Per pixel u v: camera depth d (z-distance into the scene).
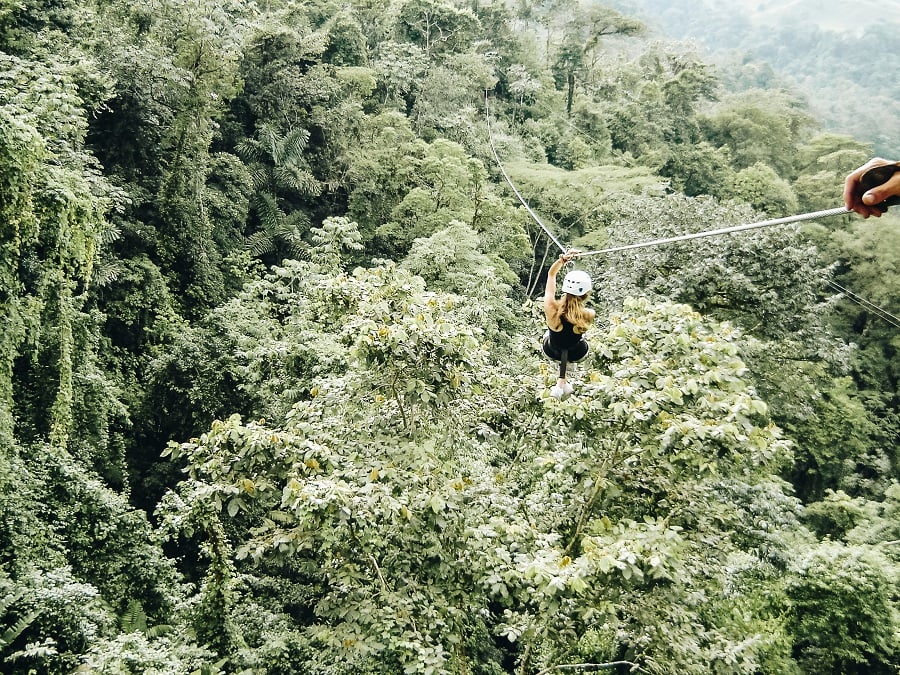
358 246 22.39
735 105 62.03
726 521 9.33
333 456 8.37
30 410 16.94
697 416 8.48
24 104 15.15
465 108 41.72
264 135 31.78
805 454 27.89
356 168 32.31
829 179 48.69
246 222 32.19
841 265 41.47
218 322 21.41
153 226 25.30
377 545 8.40
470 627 10.19
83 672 10.33
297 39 33.97
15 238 13.73
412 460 8.96
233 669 12.61
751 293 17.72
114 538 14.98
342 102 34.94
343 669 9.98
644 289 18.94
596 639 11.65
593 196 34.84
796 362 19.62
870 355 38.41
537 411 9.84
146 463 21.31
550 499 10.00
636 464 9.00
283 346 18.25
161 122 26.16
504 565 7.99
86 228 15.76
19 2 21.70
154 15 26.94
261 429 8.61
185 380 20.59
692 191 53.50
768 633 13.27
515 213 31.33
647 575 7.44
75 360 18.39
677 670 8.25
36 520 13.93
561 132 54.88
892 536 20.44
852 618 13.70
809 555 14.32
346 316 10.75
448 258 24.61
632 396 7.98
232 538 17.52
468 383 9.13
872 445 31.16
